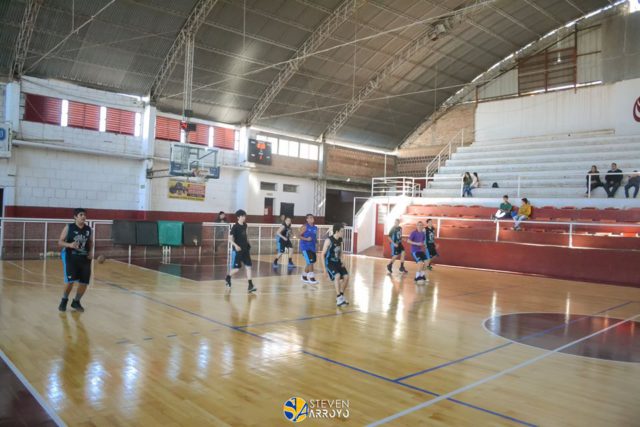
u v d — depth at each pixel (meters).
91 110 20.62
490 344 6.53
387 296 10.48
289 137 28.22
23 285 10.10
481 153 25.59
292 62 23.00
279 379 4.83
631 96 23.09
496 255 16.62
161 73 21.19
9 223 14.28
